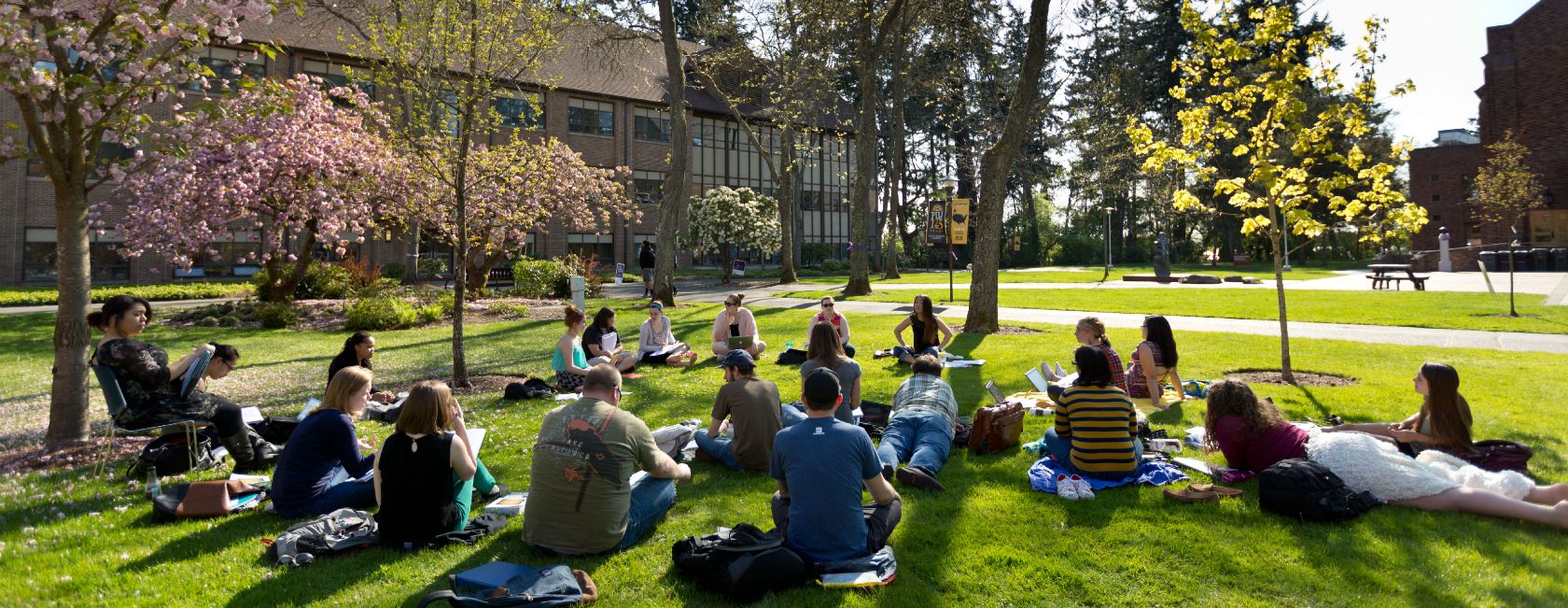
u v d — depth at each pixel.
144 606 3.84
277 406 8.97
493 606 3.49
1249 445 5.46
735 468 6.04
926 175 65.12
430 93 9.97
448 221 22.84
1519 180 34.53
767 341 14.45
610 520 4.39
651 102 46.59
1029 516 4.92
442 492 4.59
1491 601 3.66
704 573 3.91
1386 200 8.96
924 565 4.21
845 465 4.18
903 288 29.58
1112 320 16.86
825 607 3.73
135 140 7.29
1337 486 4.77
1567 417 7.18
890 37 34.66
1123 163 57.03
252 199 18.97
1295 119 9.14
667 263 22.39
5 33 5.86
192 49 7.06
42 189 30.92
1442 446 5.50
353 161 20.81
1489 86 41.06
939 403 6.34
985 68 49.09
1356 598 3.74
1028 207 64.56
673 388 9.74
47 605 3.83
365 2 19.33
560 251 43.56
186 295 24.42
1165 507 5.01
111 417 5.98
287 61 32.28
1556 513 4.45
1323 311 17.77
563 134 43.56
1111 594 3.86
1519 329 14.20
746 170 52.75
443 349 14.34
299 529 4.56
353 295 23.31
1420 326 14.89
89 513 5.23
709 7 29.38
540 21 10.47
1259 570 4.06
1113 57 56.53
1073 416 5.55
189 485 5.20
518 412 8.50
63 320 7.09
